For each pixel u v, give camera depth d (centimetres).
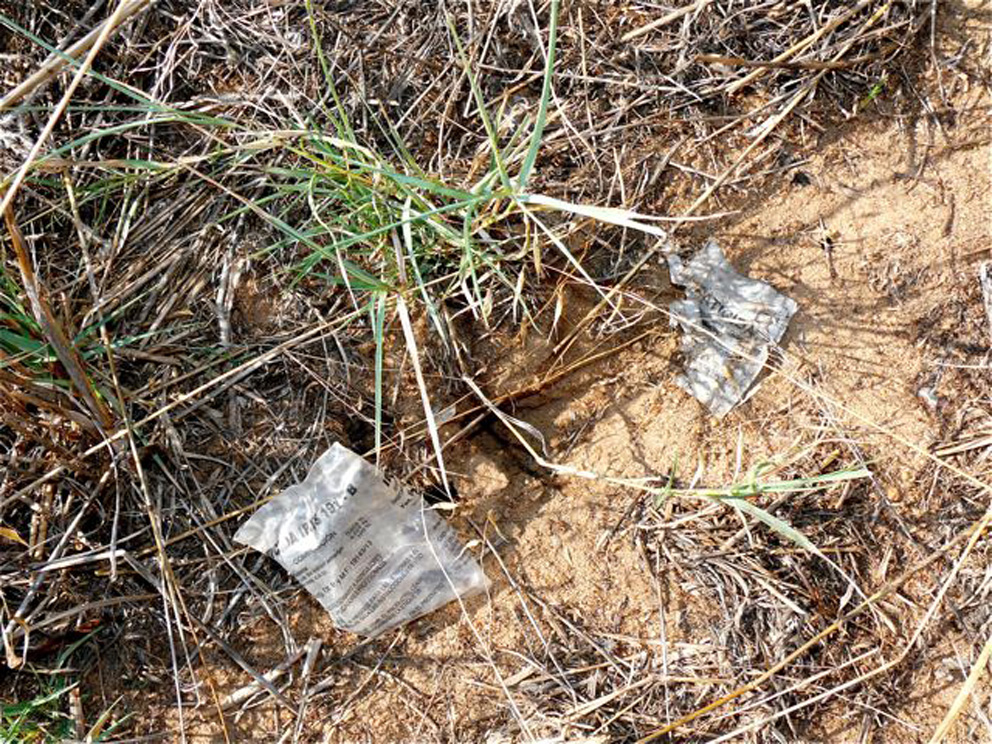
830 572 35
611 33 39
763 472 36
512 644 35
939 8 39
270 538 35
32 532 35
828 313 37
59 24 39
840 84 38
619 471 36
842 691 34
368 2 39
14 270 37
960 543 35
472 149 38
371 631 35
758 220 38
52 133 38
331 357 37
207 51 39
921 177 38
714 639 35
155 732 35
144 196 38
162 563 34
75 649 35
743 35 39
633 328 37
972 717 34
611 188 37
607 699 34
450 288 35
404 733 35
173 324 37
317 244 37
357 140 38
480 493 36
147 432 36
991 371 36
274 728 35
